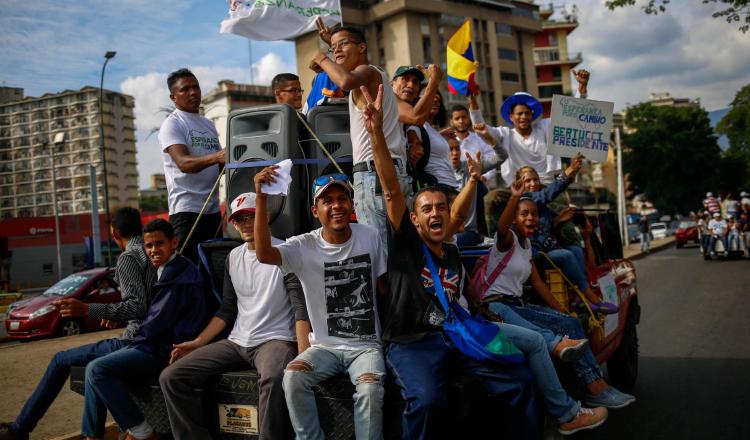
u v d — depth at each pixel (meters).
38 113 103.19
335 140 4.29
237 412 3.39
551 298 4.41
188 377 3.42
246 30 4.89
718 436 4.68
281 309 3.65
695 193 64.25
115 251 46.44
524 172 5.34
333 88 4.61
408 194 3.95
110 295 13.75
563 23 71.94
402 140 3.99
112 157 100.19
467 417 2.93
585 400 4.27
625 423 5.16
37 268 46.19
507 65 56.75
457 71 6.03
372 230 3.50
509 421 3.12
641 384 6.38
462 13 52.62
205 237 4.95
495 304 4.00
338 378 3.17
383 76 3.75
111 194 98.75
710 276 16.17
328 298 3.34
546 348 3.46
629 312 6.18
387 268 3.41
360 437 2.93
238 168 4.29
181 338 3.81
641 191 68.31
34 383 7.50
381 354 3.22
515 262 4.13
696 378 6.43
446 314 3.23
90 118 99.81
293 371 3.05
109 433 5.16
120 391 3.61
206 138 5.06
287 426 3.25
